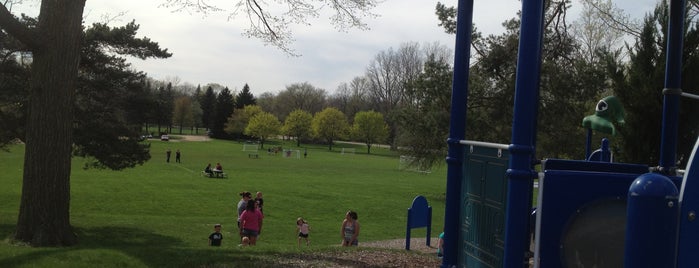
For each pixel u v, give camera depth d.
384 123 106.62
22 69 17.30
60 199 10.55
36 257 7.25
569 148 24.14
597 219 3.77
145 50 19.50
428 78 29.41
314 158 78.19
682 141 7.53
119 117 19.34
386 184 43.25
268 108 150.38
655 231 2.65
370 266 7.43
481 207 4.47
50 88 10.36
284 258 7.69
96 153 18.45
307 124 117.44
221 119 124.75
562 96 21.75
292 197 31.20
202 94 152.38
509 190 3.81
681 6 4.80
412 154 33.31
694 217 2.78
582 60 21.41
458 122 4.95
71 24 10.41
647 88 7.99
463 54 4.98
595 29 23.03
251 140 124.88
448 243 4.94
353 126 109.69
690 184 2.79
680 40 4.82
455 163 4.91
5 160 46.72
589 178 3.78
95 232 17.45
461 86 4.97
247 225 12.45
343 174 51.56
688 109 7.53
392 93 112.50
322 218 24.67
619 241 3.75
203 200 28.41
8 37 16.59
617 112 5.46
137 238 16.69
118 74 18.86
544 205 3.73
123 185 32.66
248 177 42.94
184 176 40.81
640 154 8.09
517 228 3.77
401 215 26.97
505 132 25.84
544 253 3.72
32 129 10.45
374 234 20.14
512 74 23.94
